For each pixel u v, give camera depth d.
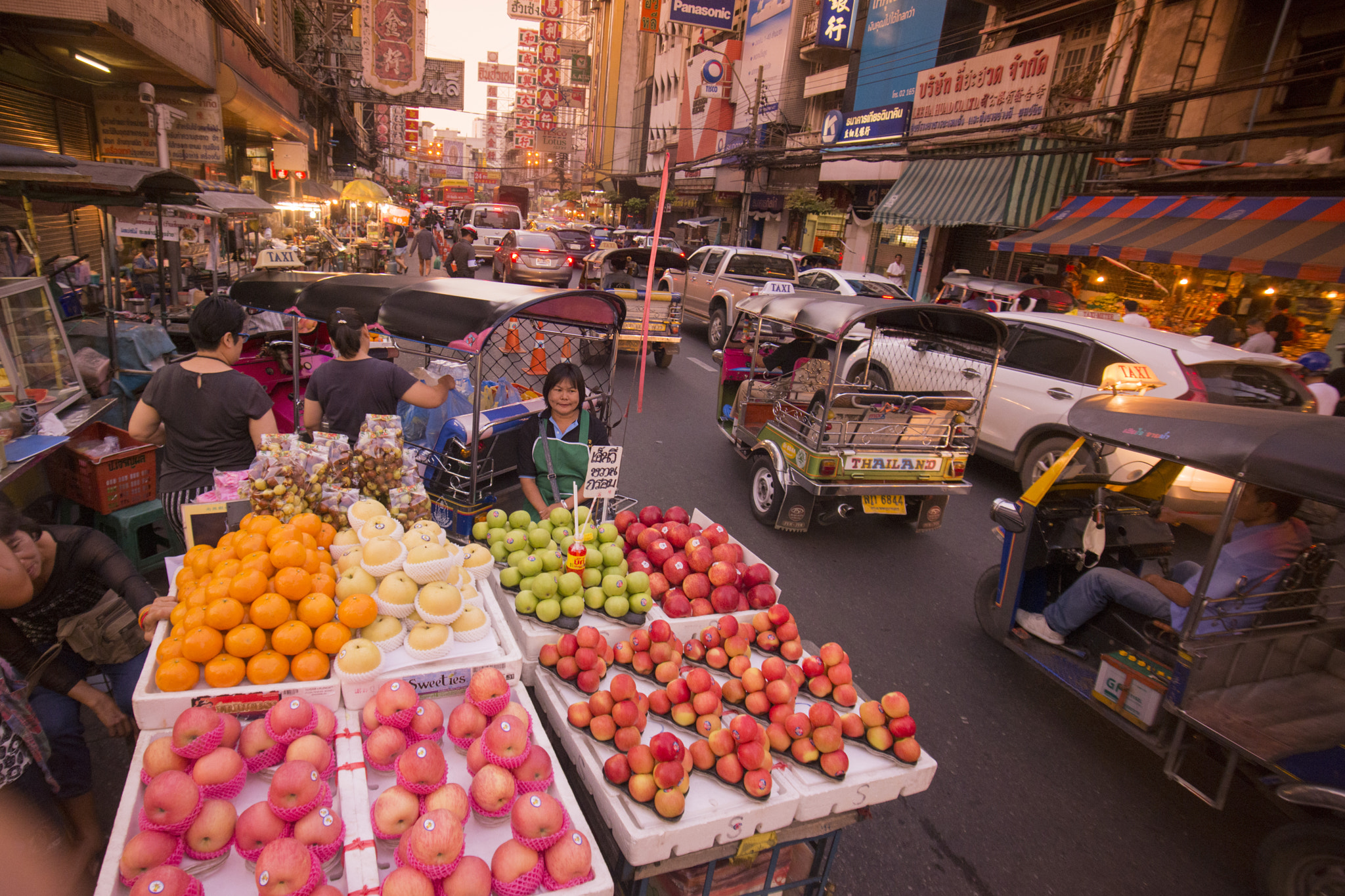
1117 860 3.18
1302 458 2.69
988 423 7.88
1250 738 3.00
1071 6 14.97
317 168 27.98
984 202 15.58
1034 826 3.34
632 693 2.30
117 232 8.25
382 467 2.96
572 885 1.75
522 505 4.44
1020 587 4.41
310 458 2.78
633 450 8.23
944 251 19.95
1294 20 11.45
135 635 2.61
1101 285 14.69
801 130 28.23
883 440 5.80
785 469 5.99
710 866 2.16
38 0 7.62
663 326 12.18
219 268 11.91
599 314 4.38
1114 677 3.64
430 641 2.20
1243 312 11.88
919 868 3.03
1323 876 2.66
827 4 23.80
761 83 27.77
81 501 4.36
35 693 2.41
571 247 26.19
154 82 11.64
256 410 3.54
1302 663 3.44
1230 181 11.48
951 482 5.92
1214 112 12.53
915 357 8.41
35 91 10.49
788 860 2.49
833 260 23.55
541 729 2.18
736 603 2.92
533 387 5.25
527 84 88.31
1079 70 15.46
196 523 2.63
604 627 2.76
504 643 2.42
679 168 31.28
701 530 3.33
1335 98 11.00
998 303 13.62
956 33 19.17
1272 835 2.81
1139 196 12.91
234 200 9.05
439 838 1.61
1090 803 3.53
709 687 2.42
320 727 1.96
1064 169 14.75
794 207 26.20
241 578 2.08
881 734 2.44
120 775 3.04
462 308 3.64
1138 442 3.42
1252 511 3.42
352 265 19.28
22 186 5.33
